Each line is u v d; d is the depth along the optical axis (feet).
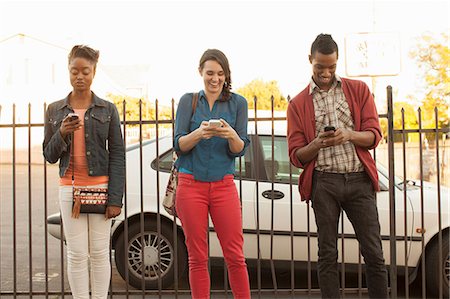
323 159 11.79
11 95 108.27
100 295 11.91
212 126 10.75
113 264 20.90
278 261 16.57
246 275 11.64
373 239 11.78
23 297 16.58
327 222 11.77
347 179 11.70
